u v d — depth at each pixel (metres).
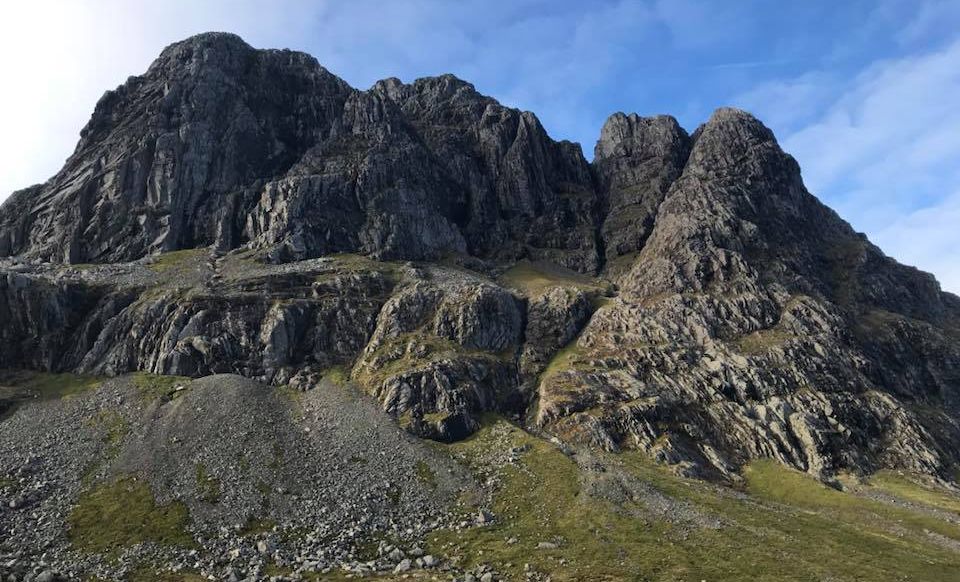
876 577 82.62
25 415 119.81
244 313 162.25
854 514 114.38
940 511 116.50
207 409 126.12
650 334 173.75
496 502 108.75
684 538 94.31
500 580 80.50
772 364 160.00
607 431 140.25
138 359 147.25
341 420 133.00
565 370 163.25
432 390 145.50
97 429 116.06
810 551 91.62
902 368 182.25
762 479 130.12
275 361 153.50
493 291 186.12
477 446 131.75
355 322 172.50
